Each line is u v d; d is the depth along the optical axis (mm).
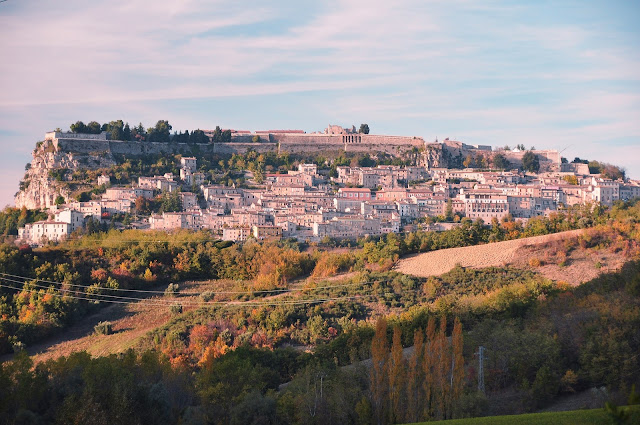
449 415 143500
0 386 145250
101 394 149125
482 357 154125
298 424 147375
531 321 186625
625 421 69312
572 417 124438
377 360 149375
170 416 153125
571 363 160250
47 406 147875
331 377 166625
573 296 198375
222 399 159625
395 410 145375
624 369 148250
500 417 128000
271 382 183125
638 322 161625
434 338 156000
